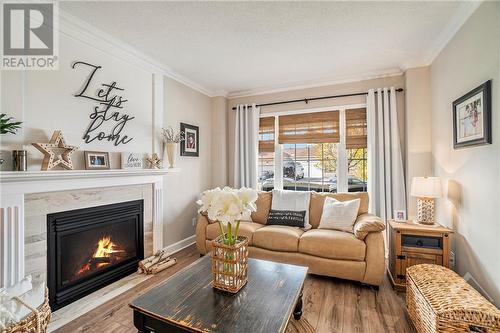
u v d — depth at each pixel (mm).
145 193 2920
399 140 3191
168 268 2875
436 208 2721
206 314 1241
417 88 2988
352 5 1956
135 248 2803
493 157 1726
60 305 2043
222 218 1413
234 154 4316
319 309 2031
